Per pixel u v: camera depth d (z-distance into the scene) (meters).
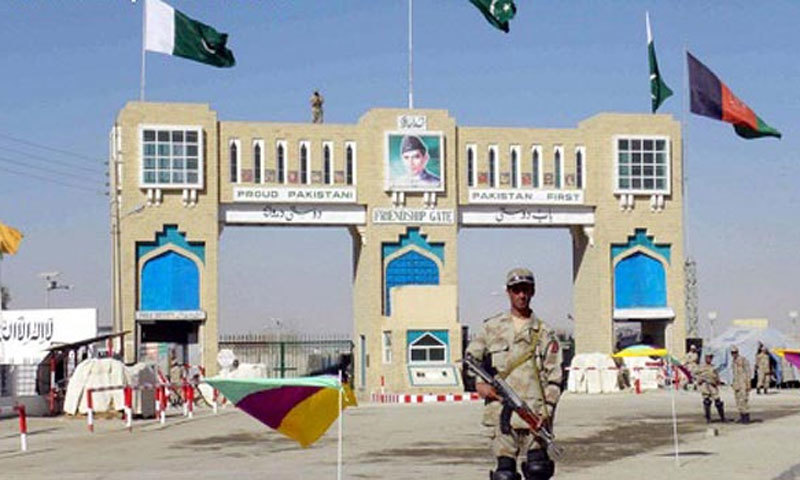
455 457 22.89
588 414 36.25
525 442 10.73
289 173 58.31
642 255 61.34
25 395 44.59
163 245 56.75
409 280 58.84
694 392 53.16
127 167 56.53
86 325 57.94
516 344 10.77
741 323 69.56
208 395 47.94
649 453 22.47
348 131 58.94
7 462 23.38
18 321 58.44
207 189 57.19
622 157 60.91
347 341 61.53
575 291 63.97
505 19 42.91
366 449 24.86
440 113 59.47
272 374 59.62
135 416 38.38
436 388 52.97
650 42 58.03
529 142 60.62
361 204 58.91
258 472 20.22
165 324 58.16
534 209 60.78
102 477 19.80
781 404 41.81
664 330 61.84
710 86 45.50
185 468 21.23
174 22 50.22
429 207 59.12
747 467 19.45
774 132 46.16
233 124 57.84
